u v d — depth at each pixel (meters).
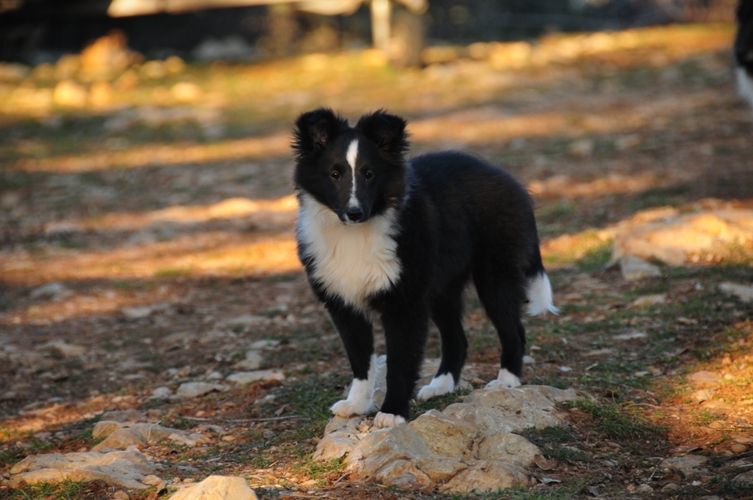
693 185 13.71
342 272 6.86
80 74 25.67
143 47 28.66
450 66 24.89
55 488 6.09
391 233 6.79
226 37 29.56
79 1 25.05
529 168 15.86
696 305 8.95
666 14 32.59
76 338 10.11
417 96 22.05
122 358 9.39
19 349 9.76
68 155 19.34
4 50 26.75
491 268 7.54
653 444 6.41
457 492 5.74
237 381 8.30
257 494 5.79
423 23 24.69
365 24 30.72
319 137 6.89
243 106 22.33
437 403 7.25
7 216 15.60
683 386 7.26
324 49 28.81
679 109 19.31
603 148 16.77
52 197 16.59
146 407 8.02
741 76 14.47
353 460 6.18
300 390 7.91
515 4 33.19
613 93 21.53
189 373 8.79
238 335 9.79
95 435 7.31
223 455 6.77
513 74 23.78
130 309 10.98
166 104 22.77
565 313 9.27
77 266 12.85
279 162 17.98
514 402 6.77
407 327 6.89
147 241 13.80
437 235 7.07
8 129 21.06
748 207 12.09
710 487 5.64
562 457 6.13
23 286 12.11
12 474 6.45
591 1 33.75
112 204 16.05
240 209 15.12
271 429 7.20
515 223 7.54
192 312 10.73
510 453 6.11
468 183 7.49
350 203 6.59
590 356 8.11
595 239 11.60
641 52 25.72
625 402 7.04
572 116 19.55
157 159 18.73
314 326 9.85
